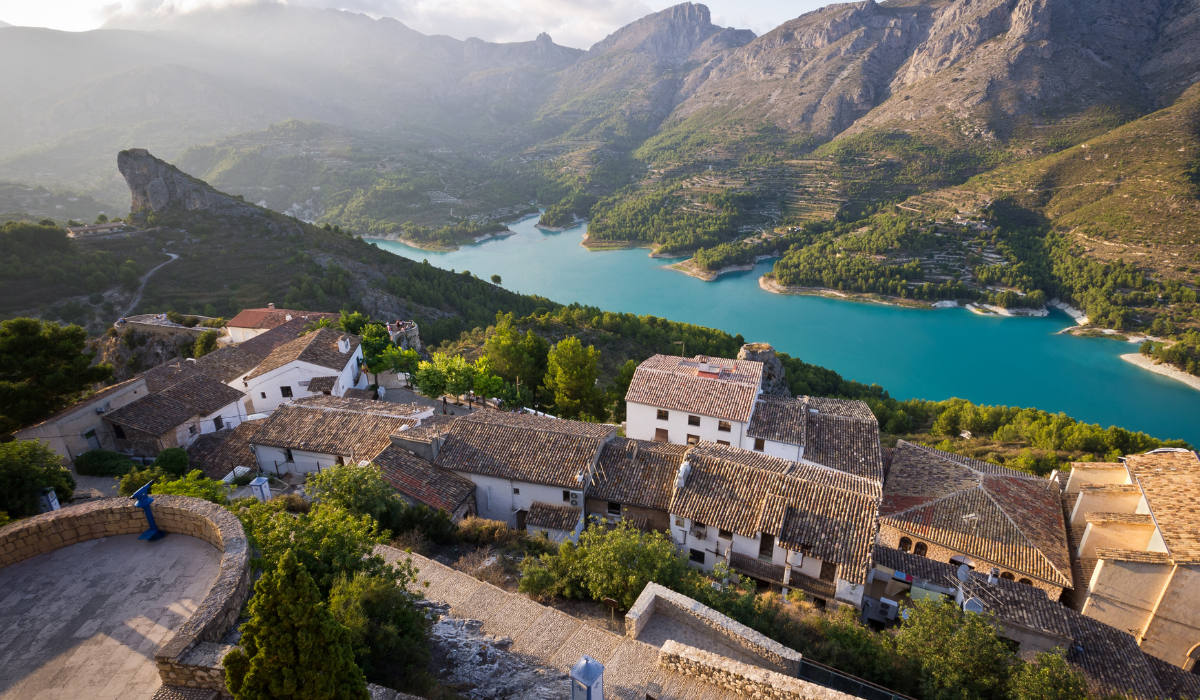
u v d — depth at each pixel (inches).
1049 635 1054.4
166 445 1670.8
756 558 1216.2
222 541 549.0
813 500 1210.0
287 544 659.4
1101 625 1098.7
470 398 2351.1
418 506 1173.7
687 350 4114.2
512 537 1183.6
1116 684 995.3
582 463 1386.6
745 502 1242.6
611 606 879.1
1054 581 1284.4
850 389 4077.3
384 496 1113.4
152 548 578.2
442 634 712.4
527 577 924.0
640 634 762.2
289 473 1525.6
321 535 705.6
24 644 470.0
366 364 2482.8
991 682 741.3
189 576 537.6
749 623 837.2
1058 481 1648.6
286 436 1517.0
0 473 1051.9
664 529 1341.0
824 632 876.0
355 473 1109.1
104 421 1656.0
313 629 401.7
